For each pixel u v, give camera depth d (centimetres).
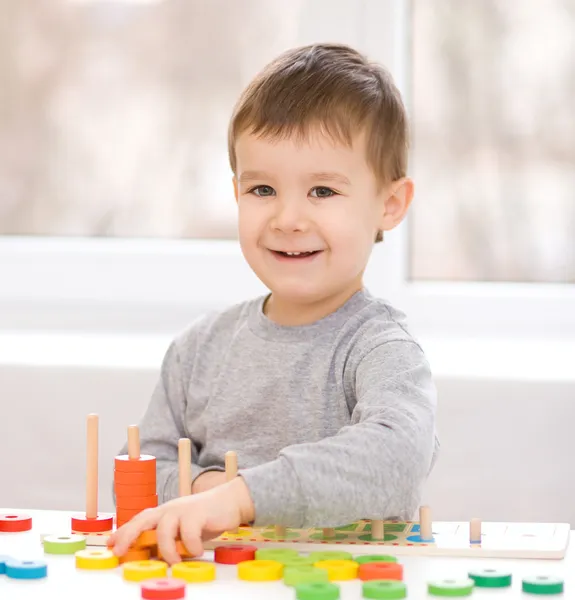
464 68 230
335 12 230
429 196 233
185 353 156
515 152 231
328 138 137
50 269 240
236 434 145
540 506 201
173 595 94
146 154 239
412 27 231
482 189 232
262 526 119
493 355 220
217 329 155
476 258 233
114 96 239
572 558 111
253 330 149
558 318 230
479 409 202
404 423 118
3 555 110
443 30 231
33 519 130
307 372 142
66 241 241
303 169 137
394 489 113
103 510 209
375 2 228
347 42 229
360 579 101
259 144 138
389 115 146
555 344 228
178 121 237
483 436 202
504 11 230
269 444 142
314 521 111
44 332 240
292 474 110
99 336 237
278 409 142
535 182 231
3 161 241
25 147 241
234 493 109
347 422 138
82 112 239
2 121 241
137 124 238
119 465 119
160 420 154
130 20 237
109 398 209
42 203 241
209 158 237
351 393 138
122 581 100
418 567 107
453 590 95
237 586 98
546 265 232
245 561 104
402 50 230
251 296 235
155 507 114
